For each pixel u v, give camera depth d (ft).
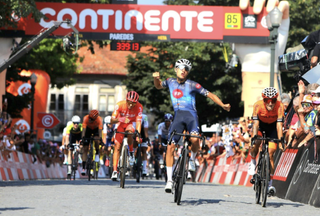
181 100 64.85
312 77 85.15
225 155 161.07
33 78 189.78
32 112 189.47
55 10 150.71
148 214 50.11
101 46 176.45
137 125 90.02
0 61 151.64
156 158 172.14
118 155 91.20
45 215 48.42
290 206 63.41
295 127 85.97
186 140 62.75
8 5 135.13
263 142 66.39
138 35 150.71
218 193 84.48
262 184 63.00
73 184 100.89
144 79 262.88
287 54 119.44
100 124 123.13
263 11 152.25
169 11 150.71
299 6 250.57
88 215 48.78
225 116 262.88
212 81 252.42
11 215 47.98
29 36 150.92
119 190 82.64
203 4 263.29
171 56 263.29
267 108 65.00
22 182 110.52
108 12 151.02
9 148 133.08
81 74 492.95
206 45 239.09
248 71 155.43
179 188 59.98
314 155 70.44
